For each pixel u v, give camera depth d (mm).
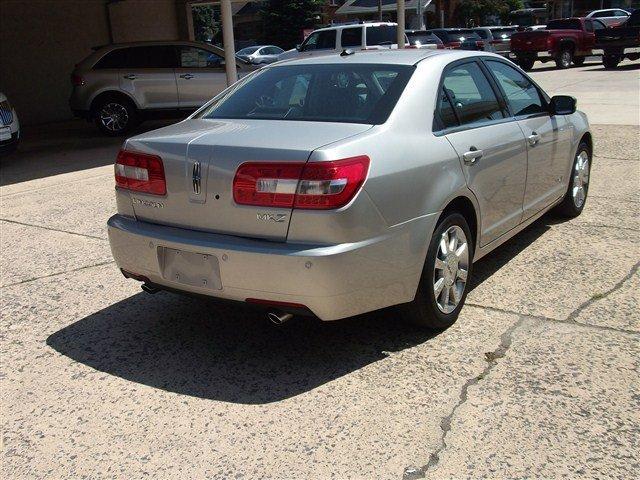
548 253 5355
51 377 3713
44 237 6395
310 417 3232
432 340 3953
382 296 3545
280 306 3367
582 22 26016
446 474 2797
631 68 23438
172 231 3639
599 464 2818
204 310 4559
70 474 2904
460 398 3330
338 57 4465
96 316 4512
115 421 3273
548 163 5301
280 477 2822
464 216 4238
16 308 4684
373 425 3146
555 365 3604
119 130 13875
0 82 16859
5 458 3025
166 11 20250
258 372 3686
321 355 3842
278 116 3986
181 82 14008
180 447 3053
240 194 3359
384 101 3797
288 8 49125
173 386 3576
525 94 5184
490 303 4438
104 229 6582
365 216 3326
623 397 3285
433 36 25750
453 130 4055
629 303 4344
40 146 13070
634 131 10516
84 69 13445
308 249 3229
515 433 3039
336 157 3238
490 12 49375
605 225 6012
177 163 3564
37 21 17375
